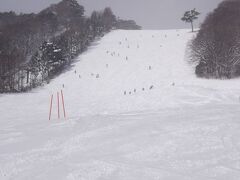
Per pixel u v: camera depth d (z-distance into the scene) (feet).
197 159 35.35
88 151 39.78
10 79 189.47
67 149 41.09
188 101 99.55
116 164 34.68
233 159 35.06
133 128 49.39
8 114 103.30
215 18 246.06
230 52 179.83
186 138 42.42
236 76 177.17
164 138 42.88
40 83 193.77
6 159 38.70
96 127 51.83
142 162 35.14
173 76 184.96
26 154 40.24
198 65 182.91
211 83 156.76
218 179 30.14
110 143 42.34
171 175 31.40
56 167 34.76
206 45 187.73
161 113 62.80
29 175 33.24
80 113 98.89
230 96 103.86
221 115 55.11
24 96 163.12
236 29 199.72
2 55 203.41
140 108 96.73
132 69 204.44
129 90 161.79
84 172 32.89
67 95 162.30
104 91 165.68
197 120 51.78
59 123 58.49
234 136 42.45
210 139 41.65
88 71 209.56
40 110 113.39
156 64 210.18
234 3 259.19
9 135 52.39
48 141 45.39
